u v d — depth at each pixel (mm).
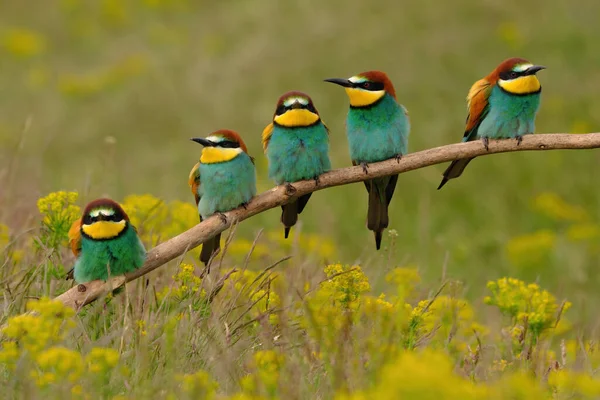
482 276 15867
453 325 9312
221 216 9797
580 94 22641
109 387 7531
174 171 21109
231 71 25750
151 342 8367
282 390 7332
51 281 9648
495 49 24797
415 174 19891
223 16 30000
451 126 21969
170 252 9438
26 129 14422
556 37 24906
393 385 6012
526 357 9227
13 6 32562
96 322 9023
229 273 9281
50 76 27859
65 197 10320
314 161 10461
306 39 26438
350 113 10758
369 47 25406
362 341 8164
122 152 22562
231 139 10281
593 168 19844
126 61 27438
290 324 9094
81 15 31516
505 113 10914
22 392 7242
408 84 23750
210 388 7215
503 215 18781
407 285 10219
